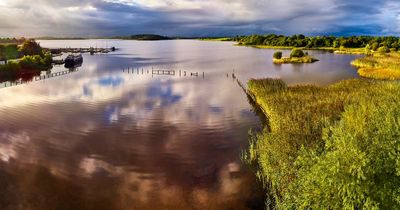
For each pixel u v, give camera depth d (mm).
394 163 15383
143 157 29906
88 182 25156
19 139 34906
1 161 29016
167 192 23609
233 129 38188
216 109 48219
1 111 46938
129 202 22344
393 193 14664
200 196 23016
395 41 166875
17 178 25828
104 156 30188
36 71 98375
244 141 34062
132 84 72125
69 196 23188
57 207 21797
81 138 35156
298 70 91812
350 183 15219
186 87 67875
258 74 86062
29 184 24859
